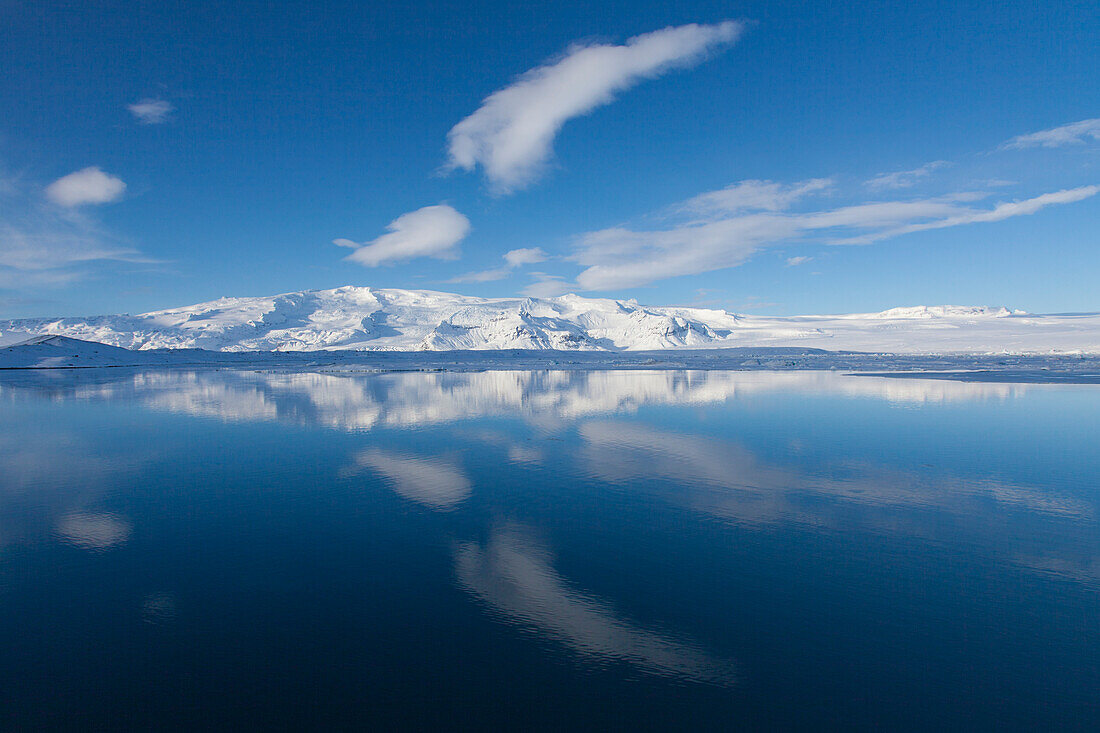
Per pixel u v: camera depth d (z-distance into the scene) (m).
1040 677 5.78
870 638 6.54
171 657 6.24
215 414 26.86
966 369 65.50
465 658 6.16
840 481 13.65
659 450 17.52
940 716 5.17
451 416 25.70
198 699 5.51
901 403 30.16
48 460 16.55
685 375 58.97
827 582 8.02
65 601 7.58
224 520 10.99
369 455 17.00
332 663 6.09
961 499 12.09
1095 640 6.47
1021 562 8.70
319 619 7.05
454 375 61.16
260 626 6.88
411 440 19.48
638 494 12.60
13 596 7.74
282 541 9.82
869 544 9.51
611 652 6.28
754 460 16.00
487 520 10.87
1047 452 16.94
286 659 6.18
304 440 19.64
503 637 6.60
